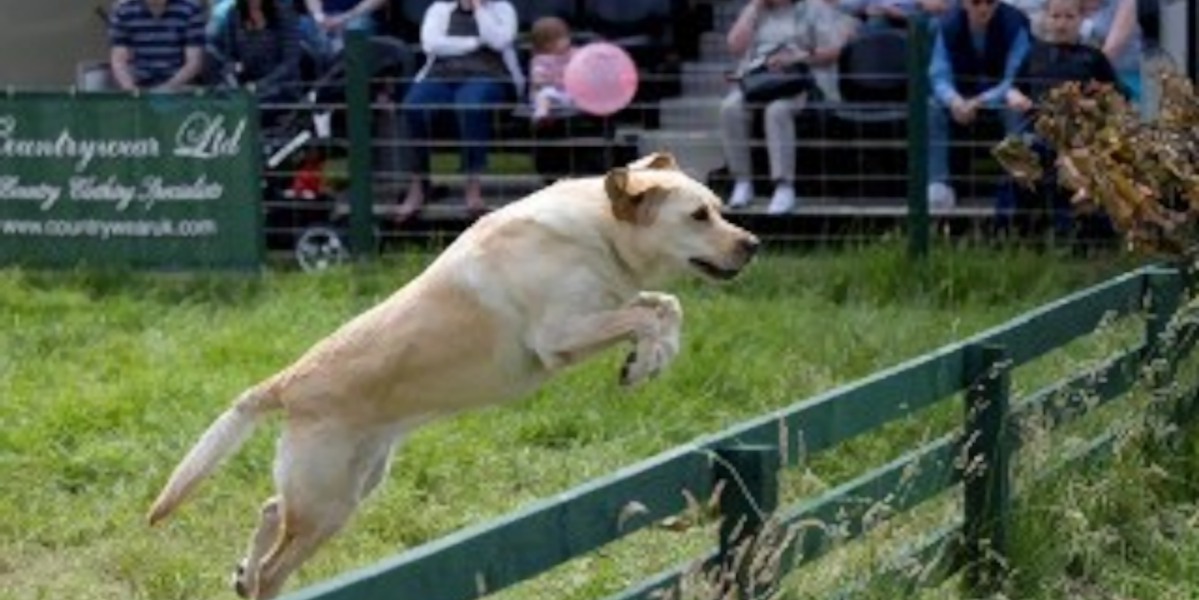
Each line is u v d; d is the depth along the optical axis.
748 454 8.17
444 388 9.68
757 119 19.06
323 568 11.26
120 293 17.78
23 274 18.08
